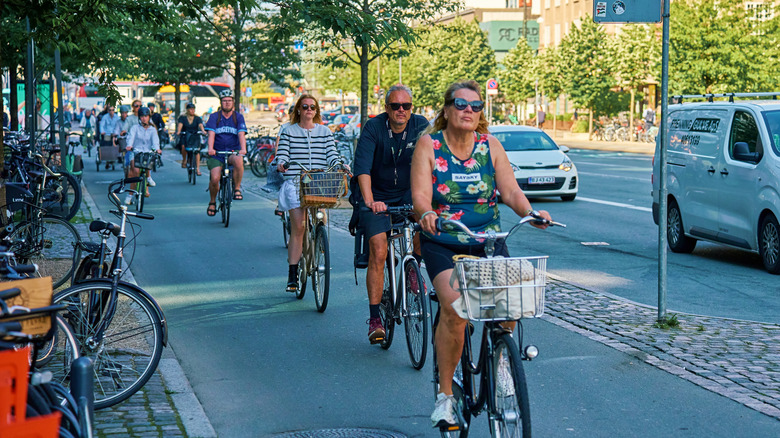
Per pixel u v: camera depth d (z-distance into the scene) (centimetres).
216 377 646
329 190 839
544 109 7050
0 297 370
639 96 5269
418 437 518
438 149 467
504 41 10594
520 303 408
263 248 1259
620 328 761
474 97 457
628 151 4253
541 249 1287
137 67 2680
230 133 1515
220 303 900
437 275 458
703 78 3984
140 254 1202
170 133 4781
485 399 448
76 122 5450
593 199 1988
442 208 470
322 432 529
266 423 547
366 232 686
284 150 934
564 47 5409
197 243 1304
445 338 461
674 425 528
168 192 2148
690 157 1258
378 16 1064
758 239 1103
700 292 966
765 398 570
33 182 1135
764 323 788
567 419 541
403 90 677
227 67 3384
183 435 506
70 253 994
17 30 1516
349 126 3722
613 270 1111
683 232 1268
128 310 566
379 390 609
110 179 2506
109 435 502
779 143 1102
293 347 727
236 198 1512
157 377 627
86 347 554
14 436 300
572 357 674
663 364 648
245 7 1021
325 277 837
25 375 324
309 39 1986
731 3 3922
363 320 820
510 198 465
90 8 1089
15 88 2211
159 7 1128
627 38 4881
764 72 3859
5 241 808
